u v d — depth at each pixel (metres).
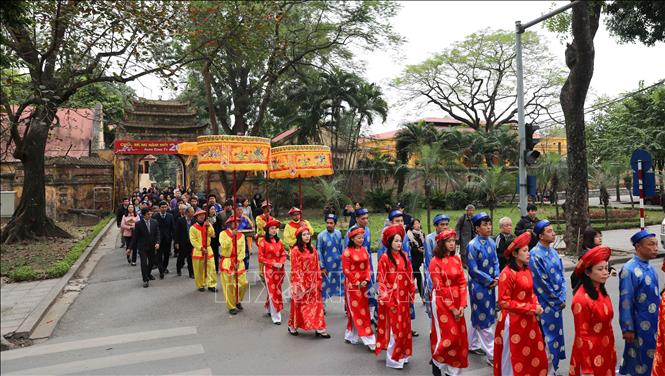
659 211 24.92
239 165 8.33
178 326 7.55
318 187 24.22
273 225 7.77
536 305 4.67
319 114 26.39
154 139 28.94
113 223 23.77
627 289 4.67
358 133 27.78
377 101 26.78
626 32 15.34
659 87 24.64
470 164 28.66
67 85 15.54
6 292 9.77
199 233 9.80
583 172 13.34
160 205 11.48
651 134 24.38
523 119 11.30
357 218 7.36
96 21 13.25
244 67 27.42
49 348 6.61
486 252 6.13
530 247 7.88
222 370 5.67
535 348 4.67
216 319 7.92
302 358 6.04
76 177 25.05
